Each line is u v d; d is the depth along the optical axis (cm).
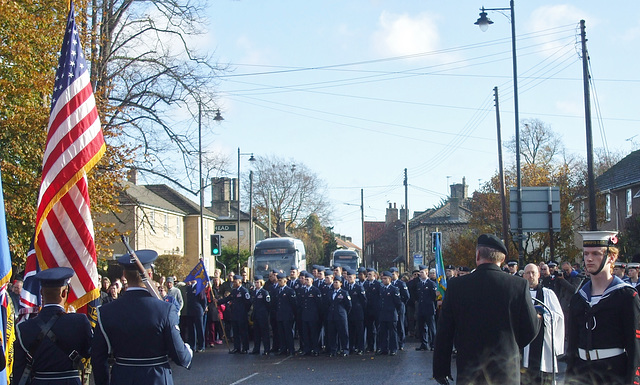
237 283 2059
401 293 1955
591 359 648
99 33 2266
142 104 2511
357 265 5069
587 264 662
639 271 1266
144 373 594
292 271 2006
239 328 2039
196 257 5831
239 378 1445
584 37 2384
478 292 589
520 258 2334
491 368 573
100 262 2173
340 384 1323
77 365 639
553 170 4506
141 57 2548
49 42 1759
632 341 623
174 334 608
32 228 1792
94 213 2100
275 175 7662
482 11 2538
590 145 2348
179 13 2522
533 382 818
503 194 3347
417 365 1598
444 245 7288
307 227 8250
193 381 1412
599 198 4231
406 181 5469
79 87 943
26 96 1738
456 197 7662
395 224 9575
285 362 1748
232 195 7506
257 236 7406
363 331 1931
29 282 894
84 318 644
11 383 630
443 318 607
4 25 1686
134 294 612
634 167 4228
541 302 809
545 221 2262
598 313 646
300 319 1958
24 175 1723
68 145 915
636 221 3347
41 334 623
